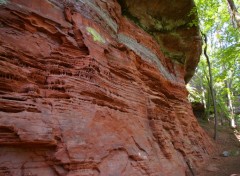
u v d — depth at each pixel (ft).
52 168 17.29
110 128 23.88
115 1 36.32
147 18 43.42
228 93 97.60
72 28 25.25
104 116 23.61
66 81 21.16
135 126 28.40
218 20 72.84
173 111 42.32
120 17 37.27
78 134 19.65
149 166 26.68
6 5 19.74
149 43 43.55
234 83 100.63
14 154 15.79
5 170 14.99
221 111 97.66
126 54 33.86
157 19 45.11
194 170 38.70
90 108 22.11
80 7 27.61
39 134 16.75
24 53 19.58
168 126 37.83
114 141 23.48
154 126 32.68
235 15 38.37
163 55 49.70
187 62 59.82
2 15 19.16
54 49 22.57
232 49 50.78
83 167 18.76
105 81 26.11
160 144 32.27
